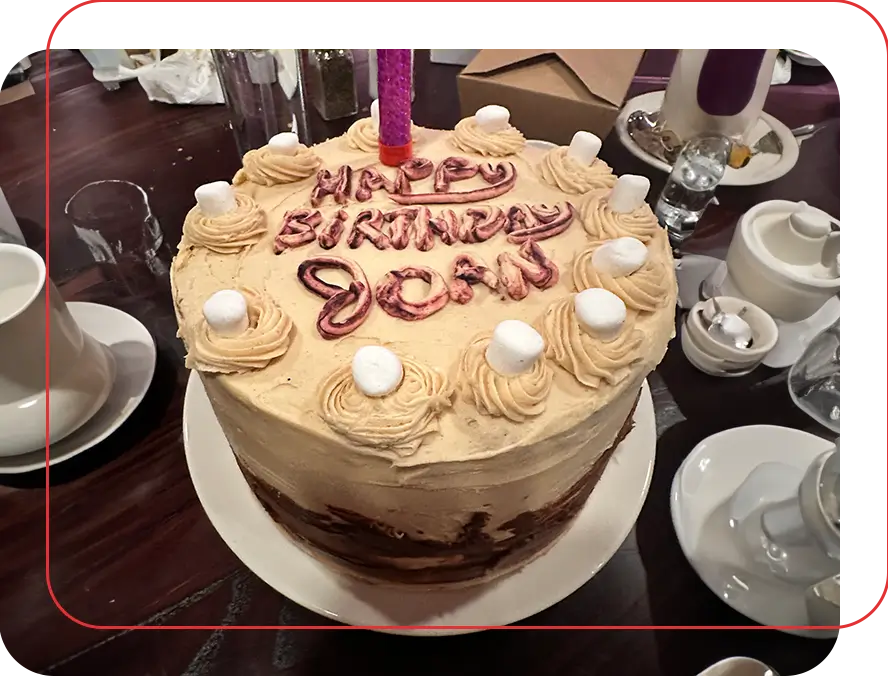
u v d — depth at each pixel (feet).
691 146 1.71
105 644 1.08
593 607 1.14
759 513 1.13
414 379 0.90
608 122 1.74
